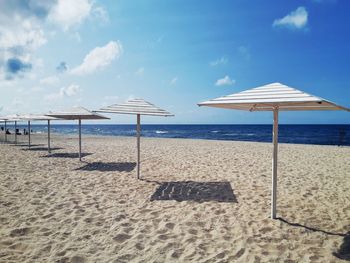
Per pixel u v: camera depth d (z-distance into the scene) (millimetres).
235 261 2838
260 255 2961
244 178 6664
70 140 21297
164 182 6230
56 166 8258
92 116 9414
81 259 2854
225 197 5078
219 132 61000
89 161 9312
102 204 4621
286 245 3193
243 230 3602
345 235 3467
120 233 3469
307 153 12172
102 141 20656
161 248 3105
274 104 3758
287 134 50000
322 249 3102
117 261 2826
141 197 5059
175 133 56250
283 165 8711
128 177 6730
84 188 5645
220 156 10773
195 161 9352
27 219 3914
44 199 4848
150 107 6215
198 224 3797
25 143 17234
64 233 3473
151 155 11031
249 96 3330
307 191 5512
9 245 3133
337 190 5605
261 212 4277
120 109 5848
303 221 3916
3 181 6145
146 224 3783
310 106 4105
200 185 5965
